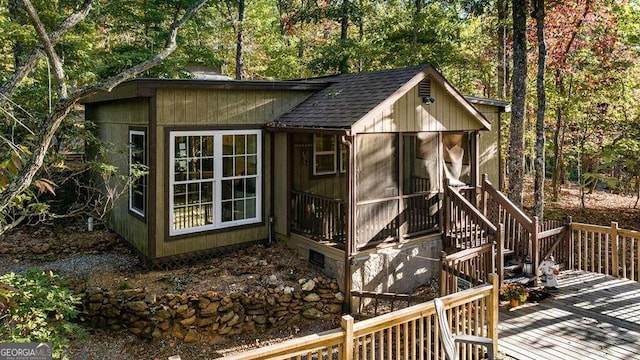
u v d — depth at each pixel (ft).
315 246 29.58
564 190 63.98
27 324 15.55
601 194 61.52
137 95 26.78
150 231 28.02
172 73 54.19
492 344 16.15
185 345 23.52
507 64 65.00
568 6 48.44
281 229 32.48
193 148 29.32
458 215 30.66
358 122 25.98
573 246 32.07
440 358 19.85
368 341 22.35
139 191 30.53
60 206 38.86
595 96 51.85
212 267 28.73
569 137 60.08
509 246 30.48
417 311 16.98
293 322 26.08
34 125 26.50
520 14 37.50
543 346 20.68
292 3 68.13
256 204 32.50
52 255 31.76
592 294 26.99
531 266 28.66
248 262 29.68
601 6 48.26
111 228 36.83
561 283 28.94
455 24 56.13
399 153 29.55
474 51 62.80
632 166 47.47
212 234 30.48
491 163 45.09
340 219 27.99
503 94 55.93
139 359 22.21
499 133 45.65
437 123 31.17
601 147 51.31
